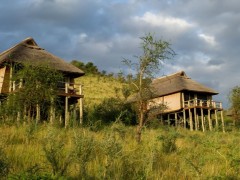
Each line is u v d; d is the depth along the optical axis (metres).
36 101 20.36
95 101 46.34
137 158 9.36
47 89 20.83
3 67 27.34
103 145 8.34
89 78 67.00
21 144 11.67
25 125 15.96
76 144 8.25
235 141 13.97
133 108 28.70
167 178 8.66
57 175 7.19
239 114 33.66
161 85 43.66
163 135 14.31
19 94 20.14
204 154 11.52
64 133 13.36
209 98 44.38
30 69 21.22
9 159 8.73
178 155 12.00
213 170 9.32
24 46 29.48
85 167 8.25
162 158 11.02
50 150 8.74
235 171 9.29
